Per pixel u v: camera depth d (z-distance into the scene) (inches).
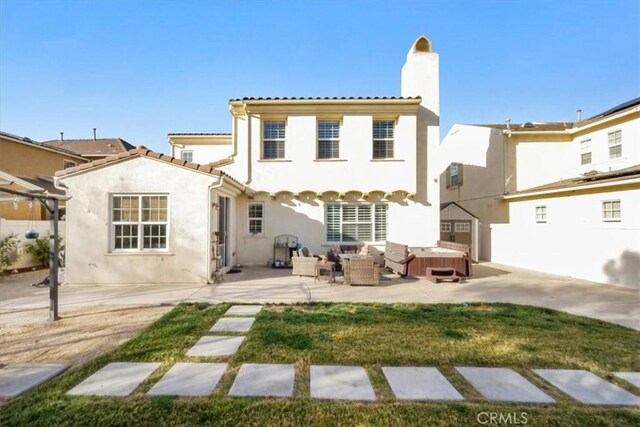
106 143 1020.5
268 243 503.5
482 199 686.5
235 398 127.9
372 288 351.3
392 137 510.6
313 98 491.5
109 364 158.6
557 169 628.1
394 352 174.9
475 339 195.2
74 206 363.9
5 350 178.7
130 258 365.7
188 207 371.2
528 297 314.8
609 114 551.8
